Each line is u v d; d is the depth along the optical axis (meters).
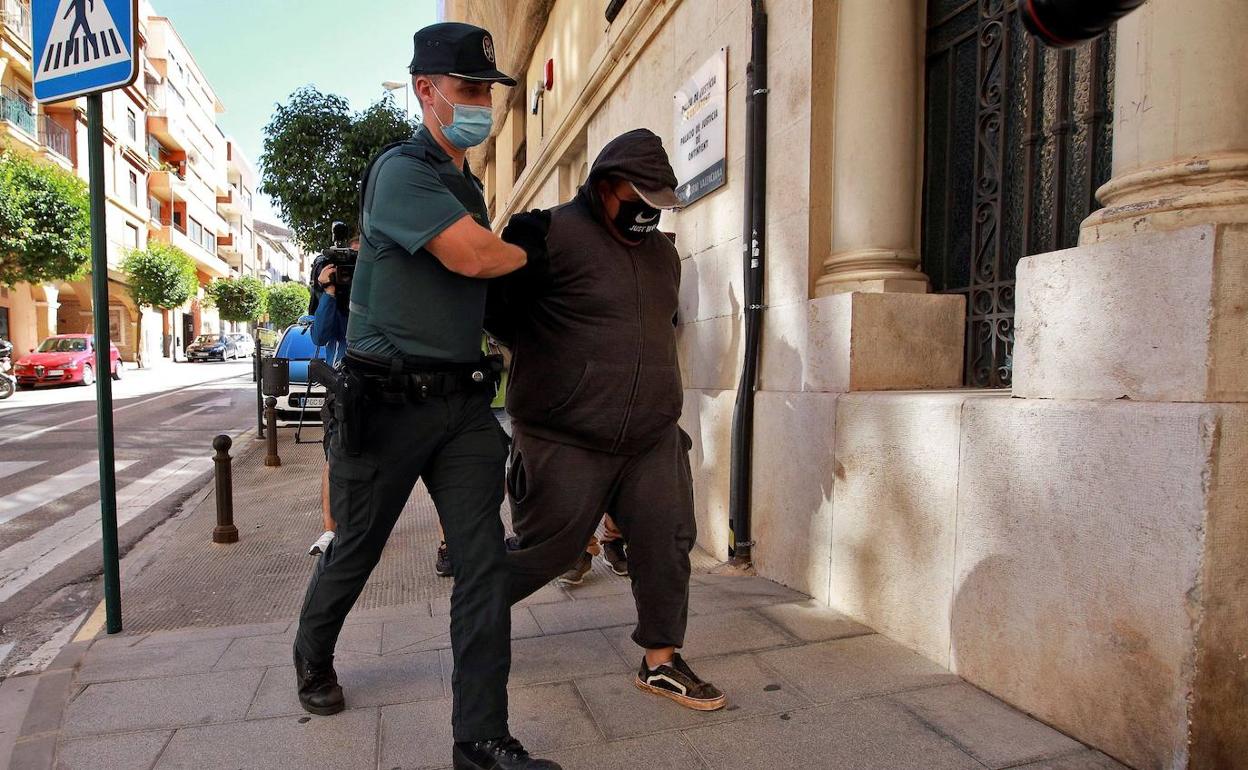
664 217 5.29
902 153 3.35
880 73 3.30
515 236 2.26
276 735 2.25
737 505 3.95
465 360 2.12
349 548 2.22
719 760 2.09
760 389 3.89
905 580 2.79
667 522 2.42
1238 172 1.92
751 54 3.88
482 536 2.05
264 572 4.39
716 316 4.41
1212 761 1.79
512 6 10.94
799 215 3.54
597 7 7.16
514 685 2.58
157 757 2.13
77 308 35.94
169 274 33.31
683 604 2.47
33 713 2.40
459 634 1.99
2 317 27.23
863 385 3.16
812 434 3.35
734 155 4.18
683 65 4.91
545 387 2.35
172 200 41.34
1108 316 2.02
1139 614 1.89
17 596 4.16
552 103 9.62
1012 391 2.38
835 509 3.20
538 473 2.39
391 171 2.02
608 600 3.50
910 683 2.50
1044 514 2.17
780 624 3.07
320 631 2.30
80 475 7.66
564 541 2.42
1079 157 2.79
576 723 2.30
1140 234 1.95
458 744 1.95
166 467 8.24
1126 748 1.93
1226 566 1.75
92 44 2.97
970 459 2.46
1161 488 1.83
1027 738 2.12
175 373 29.75
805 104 3.49
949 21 3.45
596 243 2.33
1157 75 2.03
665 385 2.40
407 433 2.08
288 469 7.95
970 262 3.32
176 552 4.84
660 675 2.45
